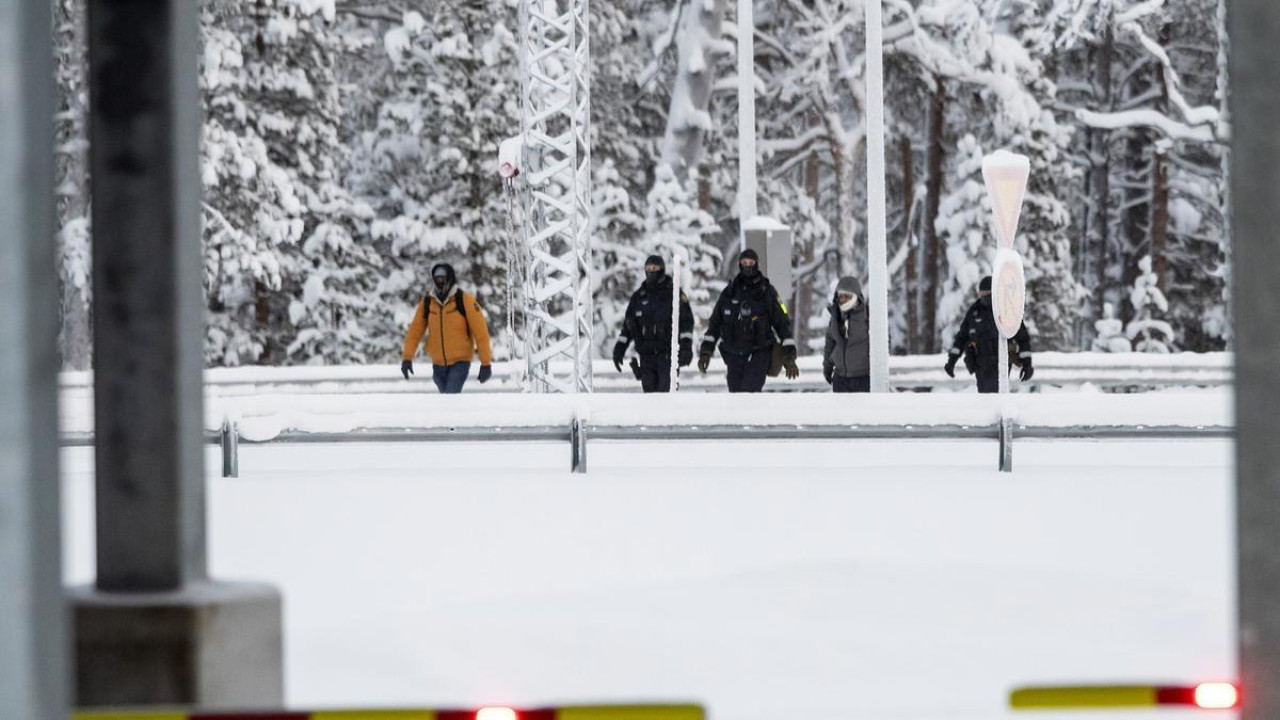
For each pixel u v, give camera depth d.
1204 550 34.91
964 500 44.09
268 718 18.06
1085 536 37.06
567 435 52.78
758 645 25.22
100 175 20.97
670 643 25.36
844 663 24.05
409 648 25.16
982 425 52.81
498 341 139.25
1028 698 18.84
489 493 46.34
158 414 21.22
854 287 76.19
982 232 144.88
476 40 141.62
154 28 20.80
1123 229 168.50
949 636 25.83
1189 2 161.00
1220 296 167.62
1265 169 14.14
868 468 54.31
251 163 124.75
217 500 45.22
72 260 124.56
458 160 140.00
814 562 31.91
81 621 20.75
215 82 125.38
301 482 50.06
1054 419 52.72
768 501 44.12
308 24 130.75
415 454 63.75
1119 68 167.38
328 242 132.50
